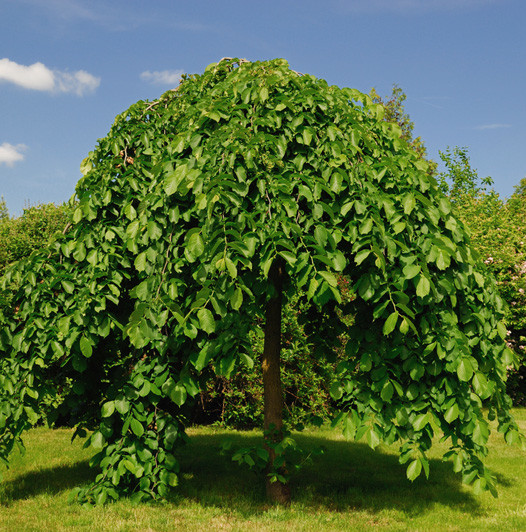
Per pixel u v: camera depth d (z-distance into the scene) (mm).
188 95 4469
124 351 4512
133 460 3734
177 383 3609
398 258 3557
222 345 3422
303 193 3467
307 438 6652
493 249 10250
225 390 7156
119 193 4082
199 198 3402
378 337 3557
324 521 3650
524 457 5762
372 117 4281
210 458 5535
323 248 3398
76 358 3738
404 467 5375
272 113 3711
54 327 3746
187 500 4031
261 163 3582
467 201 14789
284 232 3373
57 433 6844
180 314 3350
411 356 3469
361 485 4703
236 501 4082
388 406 3492
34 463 5199
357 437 3385
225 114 3809
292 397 7383
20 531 3297
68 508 3719
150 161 4254
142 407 3674
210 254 3299
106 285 3812
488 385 3537
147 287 3584
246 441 6301
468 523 3707
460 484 4750
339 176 3512
